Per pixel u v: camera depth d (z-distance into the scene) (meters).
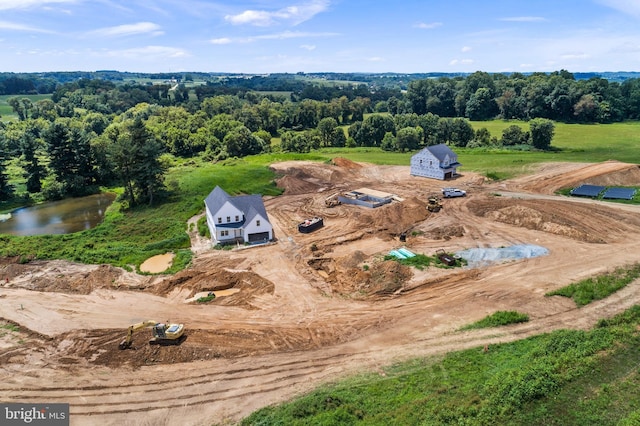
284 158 107.50
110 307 39.66
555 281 41.19
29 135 87.94
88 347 33.41
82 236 58.59
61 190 85.31
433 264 46.31
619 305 35.47
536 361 27.05
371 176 89.81
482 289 40.56
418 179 86.00
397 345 32.31
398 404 24.95
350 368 29.77
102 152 91.25
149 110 174.12
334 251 51.88
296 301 40.12
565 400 23.23
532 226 56.75
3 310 39.22
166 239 56.19
